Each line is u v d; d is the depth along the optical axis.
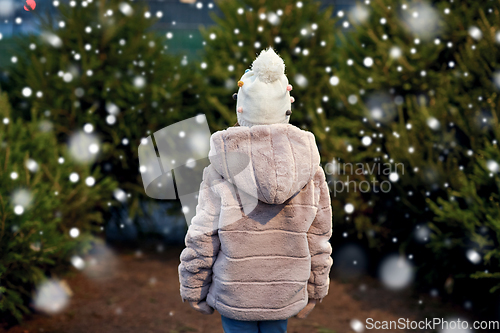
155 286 4.17
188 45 12.35
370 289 4.09
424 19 4.29
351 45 4.64
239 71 4.61
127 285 4.18
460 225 3.38
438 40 4.02
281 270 1.84
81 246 3.97
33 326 3.33
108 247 5.29
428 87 4.26
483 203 3.29
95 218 4.17
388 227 4.19
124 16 4.84
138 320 3.48
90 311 3.62
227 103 4.91
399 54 3.96
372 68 4.36
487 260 3.16
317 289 1.97
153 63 4.90
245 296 1.83
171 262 4.84
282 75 1.85
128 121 4.71
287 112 1.86
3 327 3.29
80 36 4.64
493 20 3.92
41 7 5.20
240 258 1.80
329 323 3.46
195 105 5.09
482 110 3.65
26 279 3.21
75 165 4.04
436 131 3.87
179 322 3.47
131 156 4.82
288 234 1.83
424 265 4.03
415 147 3.86
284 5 4.77
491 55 3.64
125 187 4.89
